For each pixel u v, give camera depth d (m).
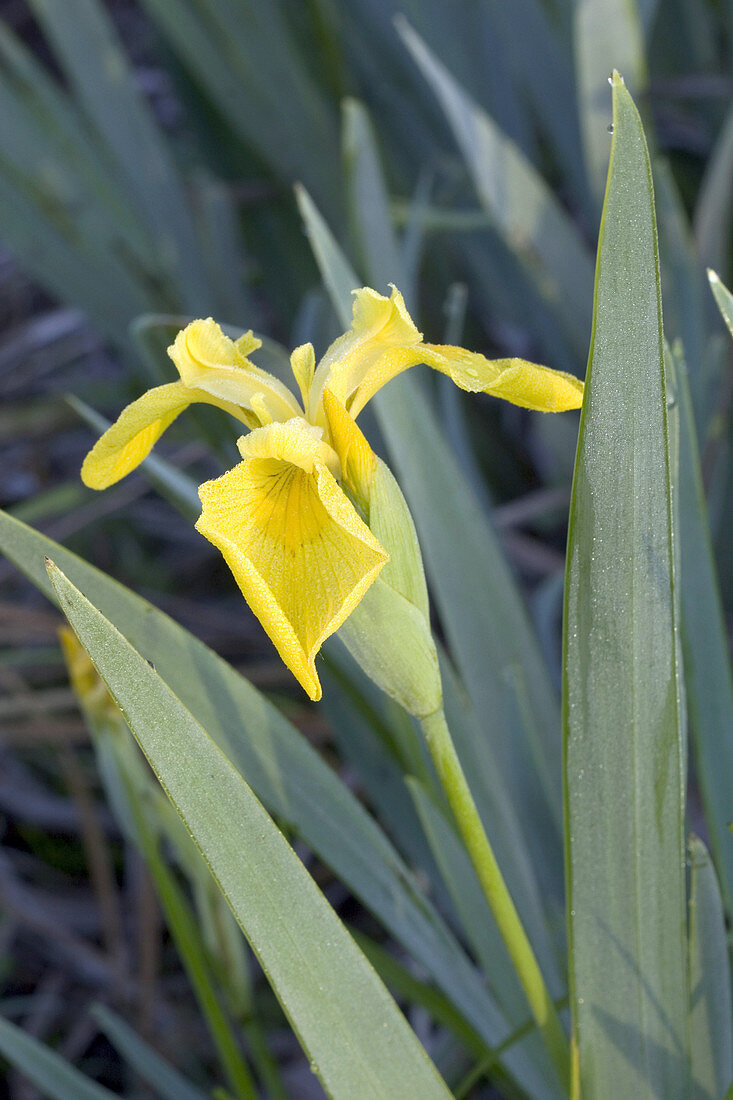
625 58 0.74
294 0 1.07
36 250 1.01
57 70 1.52
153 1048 0.66
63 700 0.81
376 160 0.69
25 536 0.45
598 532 0.41
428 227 0.90
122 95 1.00
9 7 1.58
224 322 1.07
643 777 0.43
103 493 1.02
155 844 0.52
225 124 1.15
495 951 0.52
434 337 1.10
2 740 0.84
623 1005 0.44
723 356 0.78
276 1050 0.74
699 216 0.78
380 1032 0.39
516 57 0.95
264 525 0.40
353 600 0.38
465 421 0.98
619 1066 0.44
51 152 1.00
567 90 0.94
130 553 1.15
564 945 0.55
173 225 1.04
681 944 0.44
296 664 0.38
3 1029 0.52
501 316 1.06
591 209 0.95
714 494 0.76
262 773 0.47
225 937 0.52
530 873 0.53
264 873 0.39
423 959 0.49
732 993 0.49
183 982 0.80
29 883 0.89
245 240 1.15
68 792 0.93
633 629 0.42
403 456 0.54
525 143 1.06
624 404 0.41
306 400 0.43
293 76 1.02
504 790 0.57
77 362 1.32
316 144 1.05
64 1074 0.53
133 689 0.38
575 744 0.42
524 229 0.75
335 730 0.63
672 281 0.73
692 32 0.99
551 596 0.75
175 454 1.05
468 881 0.51
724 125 0.98
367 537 0.39
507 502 1.05
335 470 0.41
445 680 0.53
